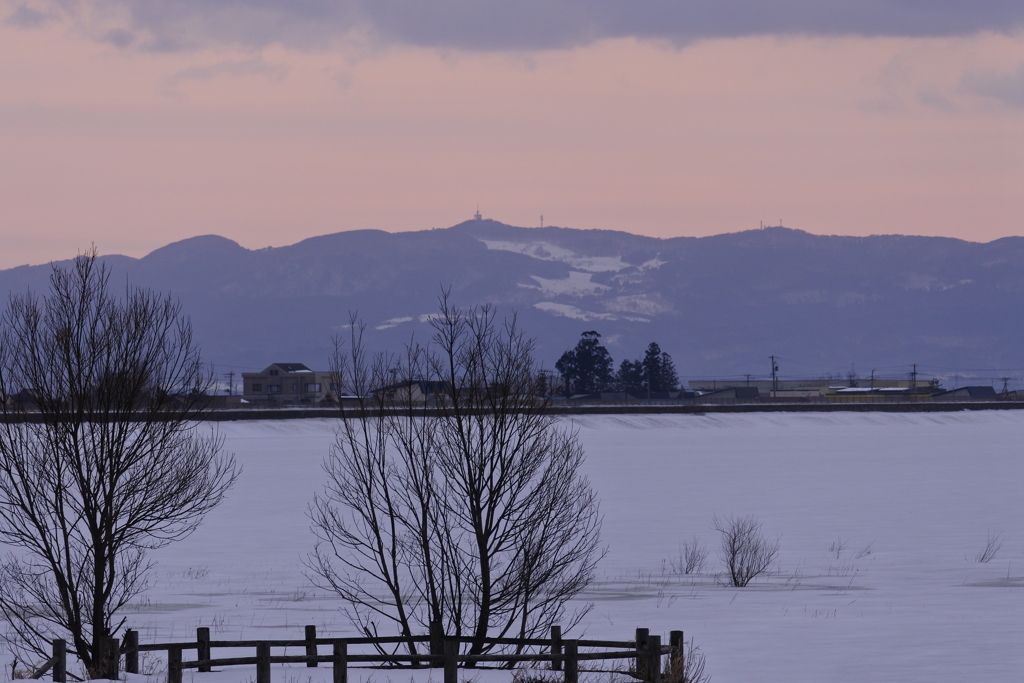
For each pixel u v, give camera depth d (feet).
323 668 281.54
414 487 291.38
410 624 419.33
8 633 345.92
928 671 336.70
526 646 312.09
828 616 445.37
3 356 270.26
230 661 250.98
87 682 248.52
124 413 270.05
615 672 255.70
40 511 270.67
